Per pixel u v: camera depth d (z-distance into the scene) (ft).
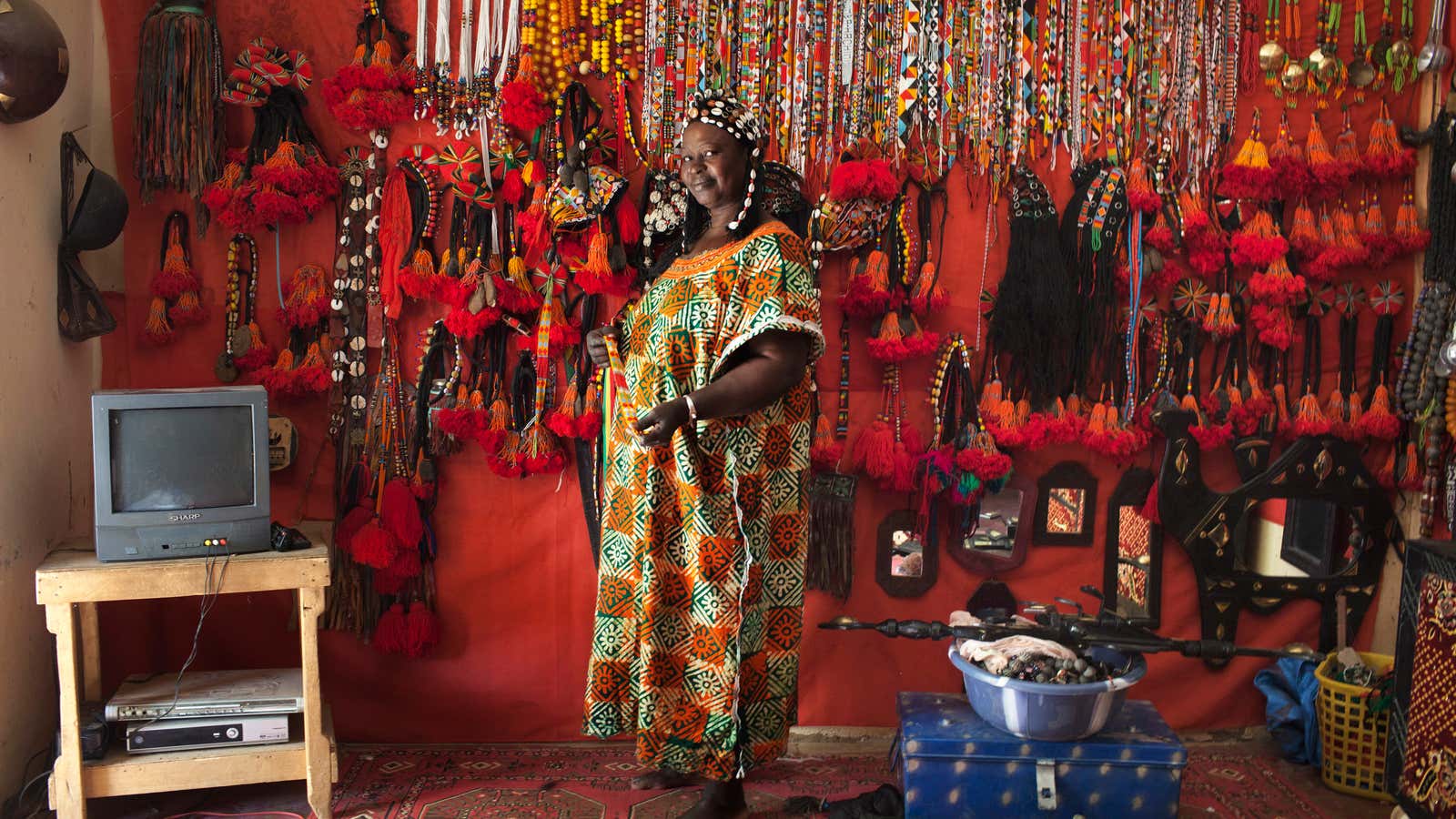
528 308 9.20
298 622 9.40
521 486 9.48
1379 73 9.45
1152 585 9.79
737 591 7.26
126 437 7.65
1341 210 9.48
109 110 9.00
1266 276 9.34
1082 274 9.37
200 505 7.83
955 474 9.30
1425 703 7.53
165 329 8.99
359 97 8.68
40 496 8.38
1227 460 9.79
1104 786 7.68
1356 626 9.78
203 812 8.30
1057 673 7.54
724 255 7.21
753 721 7.57
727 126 7.17
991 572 9.74
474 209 9.13
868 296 9.02
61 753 7.60
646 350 7.48
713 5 9.12
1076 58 9.31
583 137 9.01
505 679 9.65
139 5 8.93
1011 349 9.34
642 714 7.43
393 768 9.12
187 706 7.98
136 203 9.00
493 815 8.27
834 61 9.21
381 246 9.06
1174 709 9.94
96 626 8.63
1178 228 9.29
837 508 9.45
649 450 7.31
